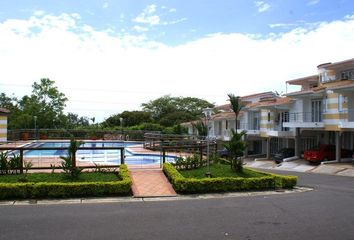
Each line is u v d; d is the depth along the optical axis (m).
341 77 30.39
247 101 46.84
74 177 14.27
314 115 32.47
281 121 38.91
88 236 8.17
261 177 15.71
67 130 41.84
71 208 11.27
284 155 34.28
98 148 15.69
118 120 64.12
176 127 43.03
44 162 18.22
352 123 26.11
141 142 39.28
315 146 33.69
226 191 14.95
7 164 14.63
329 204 12.20
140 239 7.99
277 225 9.25
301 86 40.34
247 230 8.77
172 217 10.10
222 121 50.19
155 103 74.69
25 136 39.34
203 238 8.09
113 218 9.93
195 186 14.29
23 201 12.37
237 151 16.98
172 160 20.86
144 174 16.55
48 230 8.62
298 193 15.00
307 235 8.35
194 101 75.62
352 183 19.36
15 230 8.60
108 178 14.57
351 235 8.35
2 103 63.12
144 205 11.91
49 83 54.97
